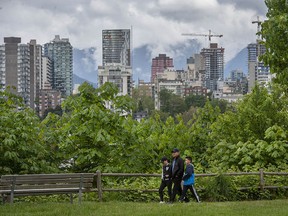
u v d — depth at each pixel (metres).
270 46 19.69
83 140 27.80
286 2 19.98
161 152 32.53
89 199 21.86
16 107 28.14
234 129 33.66
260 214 16.92
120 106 29.45
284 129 31.89
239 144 30.05
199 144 34.69
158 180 23.78
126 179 24.88
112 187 22.92
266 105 33.03
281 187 23.75
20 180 18.47
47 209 18.03
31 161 24.56
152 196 22.33
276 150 28.47
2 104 27.88
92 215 16.78
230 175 23.09
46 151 25.80
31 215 16.69
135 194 22.14
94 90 29.14
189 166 20.78
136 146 28.34
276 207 18.75
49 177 18.94
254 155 29.33
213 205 19.34
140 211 17.72
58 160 27.38
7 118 25.36
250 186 23.39
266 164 29.03
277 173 23.64
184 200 21.14
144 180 24.44
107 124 27.84
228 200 22.30
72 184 19.44
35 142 25.55
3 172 24.70
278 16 18.97
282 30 19.12
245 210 17.91
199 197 22.25
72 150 27.58
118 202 20.25
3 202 19.05
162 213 17.17
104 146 27.72
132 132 28.41
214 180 22.38
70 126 27.55
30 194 18.83
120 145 27.86
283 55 19.58
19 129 24.77
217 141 34.31
